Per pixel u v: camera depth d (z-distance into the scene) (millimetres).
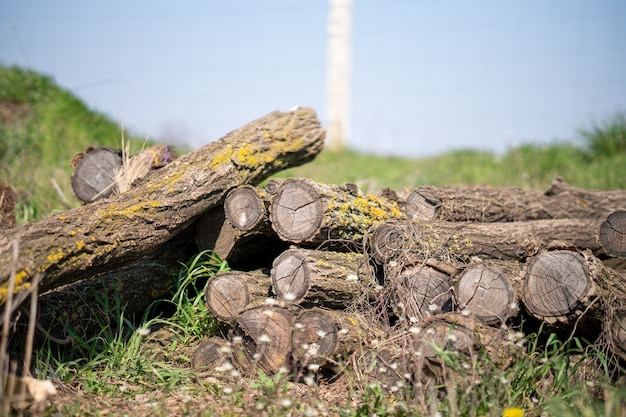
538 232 5578
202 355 4277
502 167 10289
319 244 4449
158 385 4039
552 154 10625
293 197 4414
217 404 3828
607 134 10977
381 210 4766
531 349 4203
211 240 4879
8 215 5285
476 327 3764
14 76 11016
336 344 4023
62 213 4035
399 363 3922
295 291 4215
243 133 5309
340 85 13648
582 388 3727
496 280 3973
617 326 3867
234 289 4352
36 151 9289
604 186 8883
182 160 4785
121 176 5359
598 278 3855
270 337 4117
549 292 3879
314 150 5793
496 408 3512
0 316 3510
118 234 4125
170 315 4980
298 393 3943
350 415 3645
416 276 4223
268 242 5016
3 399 3223
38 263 3682
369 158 12094
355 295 4305
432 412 3531
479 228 4727
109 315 4566
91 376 4012
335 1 13625
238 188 4582
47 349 4172
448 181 9328
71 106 10789
